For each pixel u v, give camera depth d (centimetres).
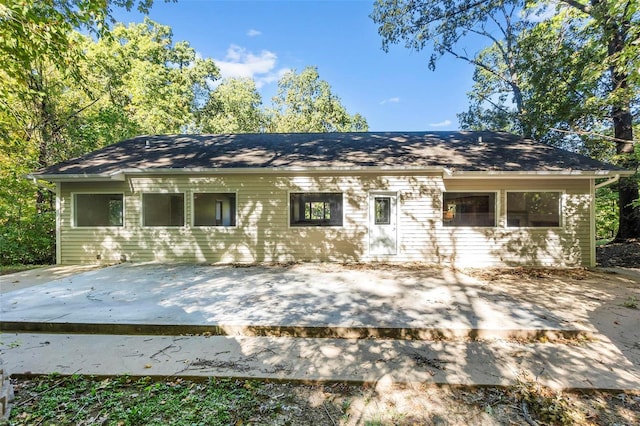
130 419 214
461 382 254
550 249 784
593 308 435
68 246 823
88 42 1312
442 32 1230
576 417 217
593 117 954
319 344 334
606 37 753
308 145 987
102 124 1203
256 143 1020
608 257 869
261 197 830
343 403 233
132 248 828
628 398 237
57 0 429
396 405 230
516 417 218
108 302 466
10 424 210
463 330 355
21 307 441
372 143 993
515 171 739
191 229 828
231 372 272
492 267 768
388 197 828
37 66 1001
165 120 1798
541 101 941
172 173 816
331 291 532
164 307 441
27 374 270
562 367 280
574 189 775
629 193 994
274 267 757
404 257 818
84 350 319
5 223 907
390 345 331
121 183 823
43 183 934
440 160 818
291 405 231
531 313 411
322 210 831
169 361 294
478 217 802
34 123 1063
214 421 213
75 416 219
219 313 414
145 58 1744
